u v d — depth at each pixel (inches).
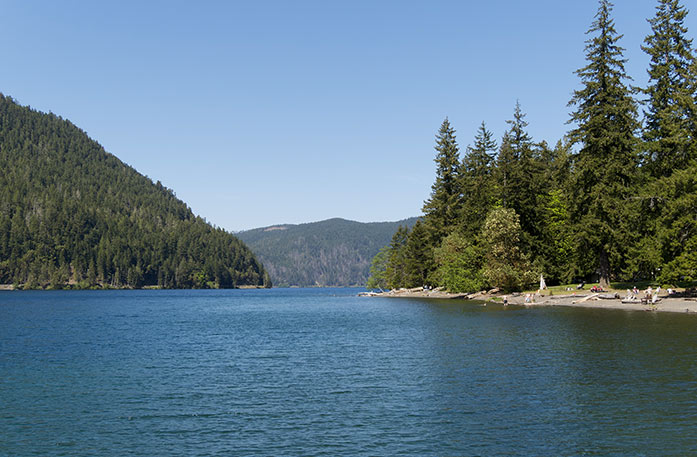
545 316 1952.5
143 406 813.2
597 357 1085.8
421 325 1886.1
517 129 3223.4
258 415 756.6
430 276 4382.4
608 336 1353.3
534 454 586.9
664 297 2203.5
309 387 923.4
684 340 1250.0
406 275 4884.4
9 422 737.6
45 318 2682.1
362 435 661.3
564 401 778.2
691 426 660.1
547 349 1213.7
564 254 2933.1
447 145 3971.5
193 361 1233.4
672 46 2368.4
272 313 3083.2
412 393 855.7
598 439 625.6
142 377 1039.6
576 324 1638.8
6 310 3425.2
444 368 1046.4
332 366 1124.5
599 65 2369.6
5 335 1827.0
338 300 4960.6
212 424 719.1
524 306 2524.6
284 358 1254.3
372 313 2709.2
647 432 643.5
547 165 3742.6
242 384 960.9
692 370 940.6
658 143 2295.8
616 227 2327.8
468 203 3489.2
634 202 2285.9
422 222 4584.2
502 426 679.7
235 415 758.5
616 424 673.6
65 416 764.6
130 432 690.2
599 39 2364.7
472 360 1120.2
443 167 3971.5
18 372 1102.4
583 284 2802.7
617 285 2593.5
